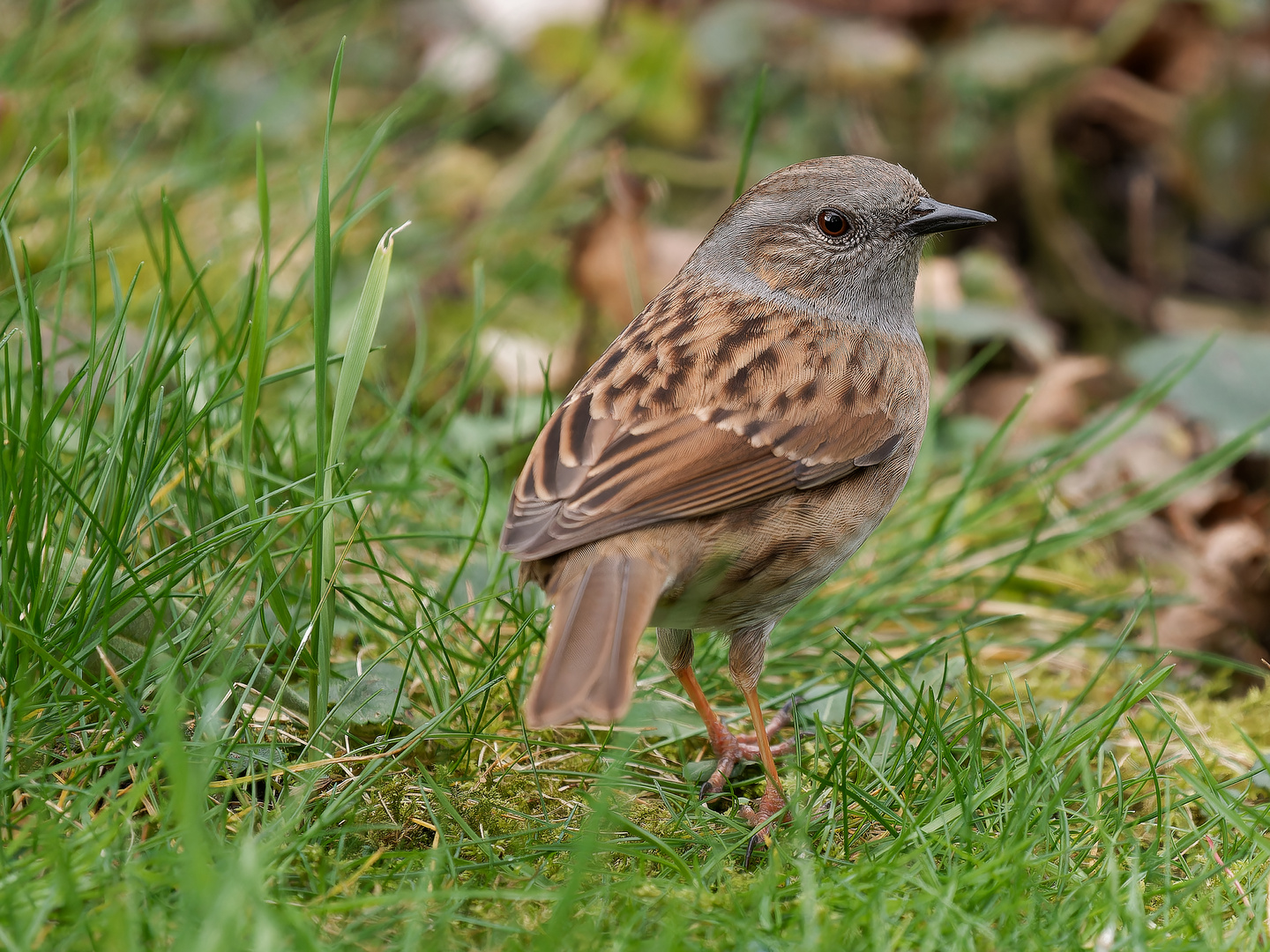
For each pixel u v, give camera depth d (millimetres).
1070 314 14406
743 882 6039
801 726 7852
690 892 5746
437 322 12281
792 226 8016
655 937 5340
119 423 6773
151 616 6734
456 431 10289
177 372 7316
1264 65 14250
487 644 7953
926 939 5246
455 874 5758
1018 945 5359
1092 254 14719
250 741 6543
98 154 12086
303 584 7336
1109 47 14539
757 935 5332
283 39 15000
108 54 12836
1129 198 15070
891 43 14414
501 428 10477
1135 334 14305
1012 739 7758
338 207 12789
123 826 5273
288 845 5742
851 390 7324
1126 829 6484
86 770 5934
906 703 7051
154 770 5605
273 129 13508
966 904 5586
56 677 6172
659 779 7184
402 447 9930
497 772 6938
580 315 12328
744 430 6945
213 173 12031
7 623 5836
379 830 6352
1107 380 13531
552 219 13281
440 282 12727
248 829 5848
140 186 11719
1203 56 14805
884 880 5594
